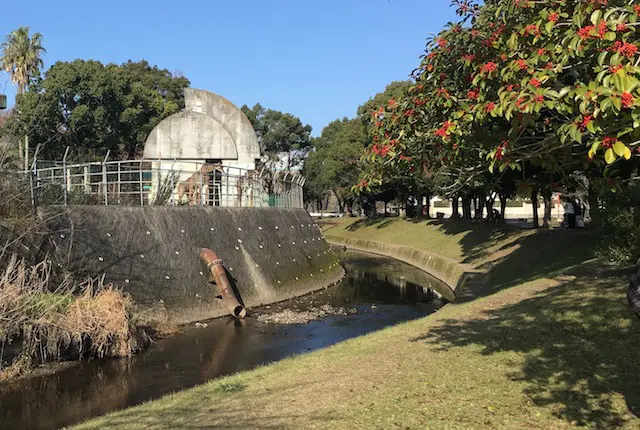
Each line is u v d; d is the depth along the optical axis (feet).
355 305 63.36
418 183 113.29
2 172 39.88
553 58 15.69
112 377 34.88
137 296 48.73
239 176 76.74
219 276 56.39
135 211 54.70
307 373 23.66
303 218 92.38
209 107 99.71
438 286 77.87
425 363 23.34
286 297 66.54
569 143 16.42
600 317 26.81
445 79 20.31
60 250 44.47
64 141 113.91
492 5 20.89
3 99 40.96
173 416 19.51
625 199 39.34
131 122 121.29
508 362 22.72
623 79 11.82
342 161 150.92
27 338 34.71
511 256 70.08
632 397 17.94
